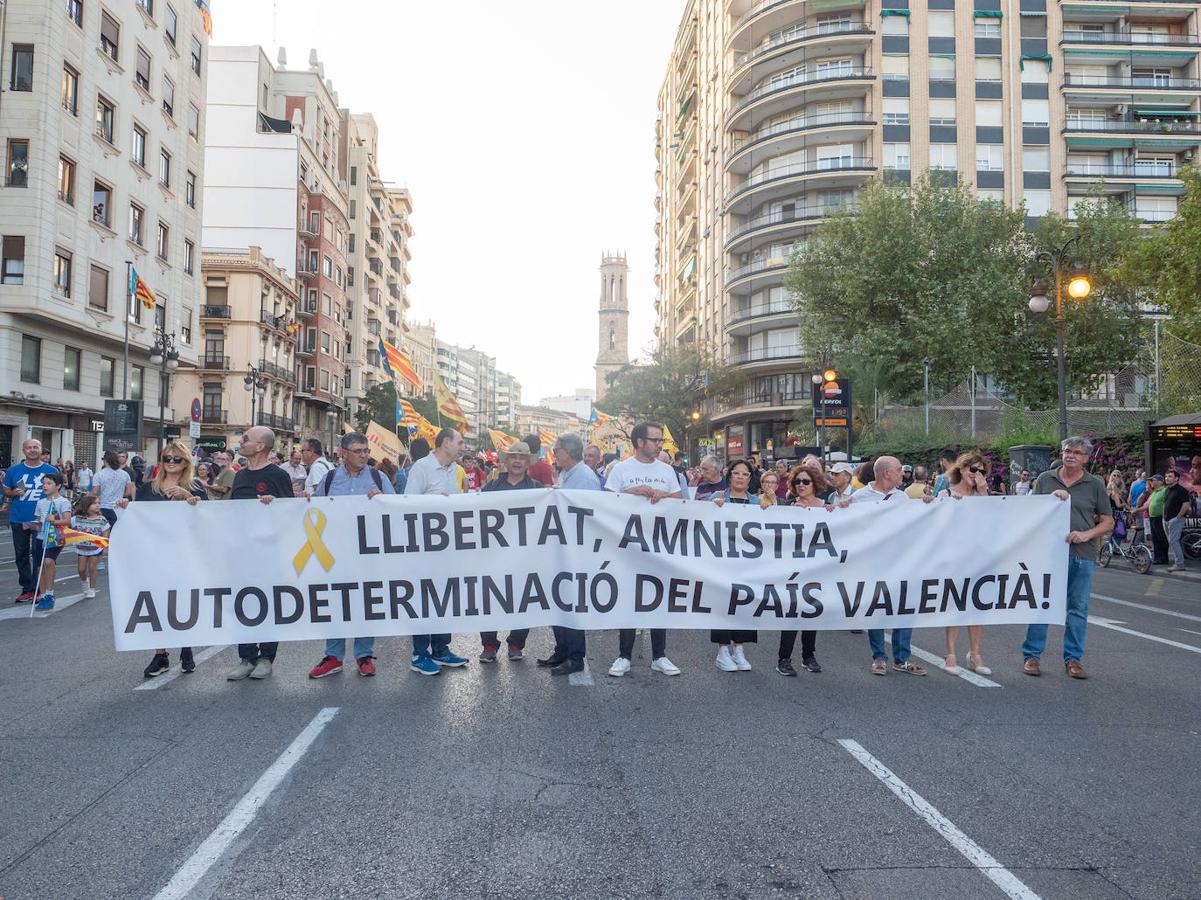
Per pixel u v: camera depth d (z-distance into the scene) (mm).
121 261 29094
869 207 33344
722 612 6543
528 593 6453
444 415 19297
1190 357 20484
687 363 54281
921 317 31875
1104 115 46156
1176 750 4680
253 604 6246
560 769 4305
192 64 35188
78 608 9469
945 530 6680
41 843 3416
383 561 6359
